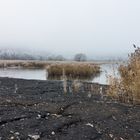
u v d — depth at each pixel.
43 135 7.75
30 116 9.26
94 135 7.95
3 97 12.98
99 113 10.02
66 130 8.17
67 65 42.75
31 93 15.13
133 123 9.23
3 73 47.09
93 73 41.34
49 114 9.66
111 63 15.38
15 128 8.09
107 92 14.47
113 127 8.68
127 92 13.43
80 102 11.86
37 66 82.50
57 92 15.86
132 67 14.05
